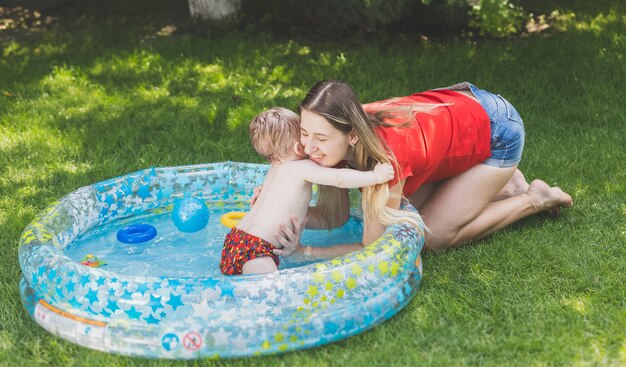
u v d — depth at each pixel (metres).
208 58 7.87
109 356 3.00
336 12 8.30
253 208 3.63
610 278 3.54
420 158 3.40
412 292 3.38
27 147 5.67
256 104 6.44
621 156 5.09
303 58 7.82
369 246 3.28
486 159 3.76
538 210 4.12
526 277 3.62
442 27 8.50
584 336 3.08
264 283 3.01
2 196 4.85
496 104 3.74
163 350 2.95
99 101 6.73
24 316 3.36
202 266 3.70
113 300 3.01
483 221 3.96
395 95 6.63
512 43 7.83
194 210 4.04
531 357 2.98
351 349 3.06
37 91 7.07
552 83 6.64
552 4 9.14
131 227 4.05
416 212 3.66
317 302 3.06
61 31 9.42
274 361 2.98
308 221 3.98
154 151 5.54
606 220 4.19
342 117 3.18
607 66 6.88
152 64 7.75
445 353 3.01
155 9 9.89
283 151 3.59
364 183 3.31
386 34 8.31
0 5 10.40
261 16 9.04
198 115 6.25
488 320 3.27
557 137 5.59
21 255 3.40
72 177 5.09
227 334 2.95
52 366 3.00
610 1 9.08
